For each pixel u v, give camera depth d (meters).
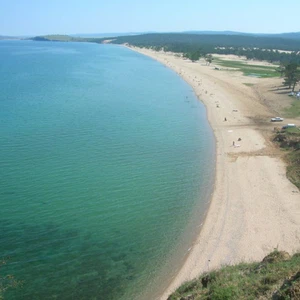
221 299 22.83
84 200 47.62
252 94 120.88
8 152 62.19
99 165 58.62
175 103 108.12
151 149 67.19
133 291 32.41
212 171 57.56
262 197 48.72
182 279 33.53
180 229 41.88
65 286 32.75
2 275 33.66
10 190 49.22
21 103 100.50
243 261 35.12
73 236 40.12
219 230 41.44
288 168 57.97
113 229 41.72
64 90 123.62
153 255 37.41
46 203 46.44
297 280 21.39
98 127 79.69
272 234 40.31
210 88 133.62
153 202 47.75
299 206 46.12
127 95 118.81
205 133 78.06
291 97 112.25
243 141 72.19
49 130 75.69
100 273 34.59
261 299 21.66
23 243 38.41
